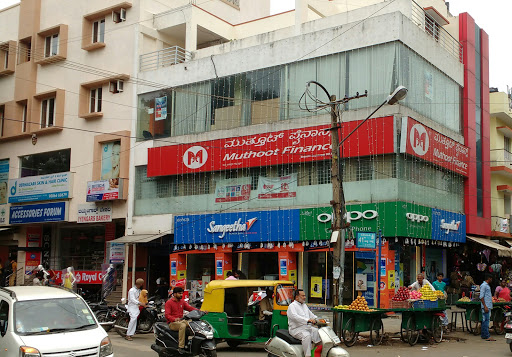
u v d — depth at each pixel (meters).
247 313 13.16
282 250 22.50
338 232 15.09
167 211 25.98
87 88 29.48
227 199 24.34
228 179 24.45
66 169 29.70
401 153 20.67
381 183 20.77
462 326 17.73
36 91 31.50
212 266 25.16
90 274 28.80
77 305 10.33
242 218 23.45
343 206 15.45
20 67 32.25
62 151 30.05
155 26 28.64
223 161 24.38
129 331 15.41
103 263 28.86
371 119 21.08
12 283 30.81
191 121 25.84
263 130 23.67
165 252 27.23
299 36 23.36
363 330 13.94
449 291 24.30
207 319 13.12
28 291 10.47
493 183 29.67
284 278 22.27
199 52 27.41
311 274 22.55
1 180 32.75
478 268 26.17
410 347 14.18
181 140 25.92
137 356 12.78
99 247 30.02
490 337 16.19
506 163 29.97
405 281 22.00
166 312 11.68
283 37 25.59
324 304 21.89
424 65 22.98
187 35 27.52
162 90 26.91
